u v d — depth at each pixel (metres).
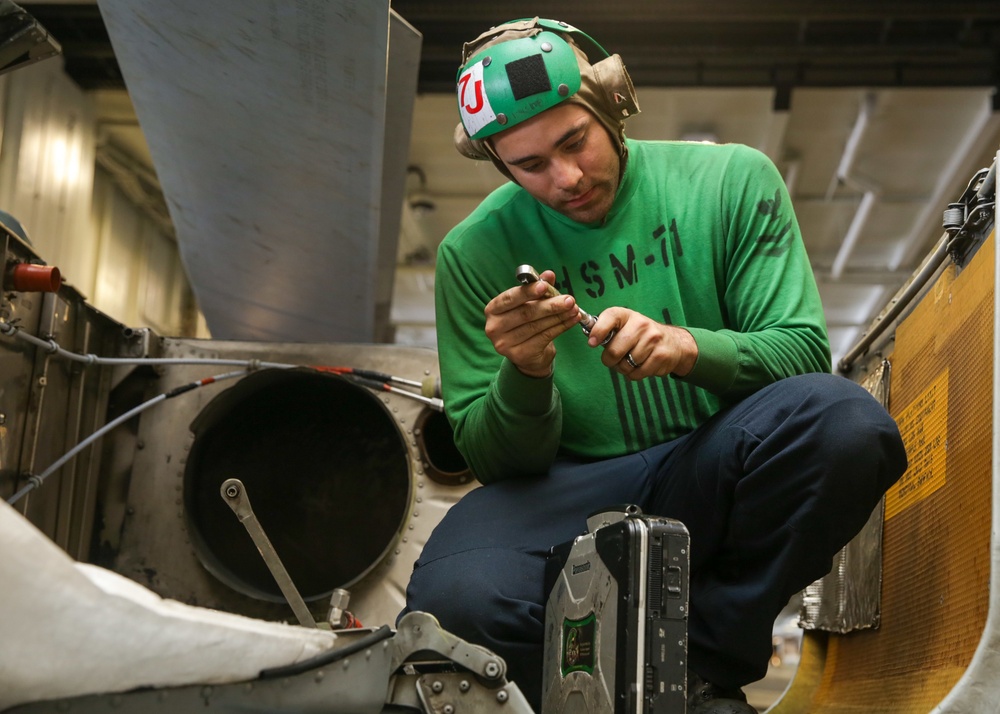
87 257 6.18
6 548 0.68
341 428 2.56
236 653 0.86
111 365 2.43
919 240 7.81
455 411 1.55
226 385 2.45
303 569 2.47
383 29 1.96
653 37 5.97
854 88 6.13
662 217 1.55
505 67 1.37
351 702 0.99
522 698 1.04
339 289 3.01
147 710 0.83
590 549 1.15
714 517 1.31
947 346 1.56
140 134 6.62
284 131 2.34
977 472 1.33
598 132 1.42
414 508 2.33
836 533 1.23
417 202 7.48
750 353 1.34
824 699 1.98
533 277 1.21
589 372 1.54
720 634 1.25
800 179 7.47
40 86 5.45
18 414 1.96
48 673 0.74
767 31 5.98
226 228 2.81
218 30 2.08
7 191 5.06
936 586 1.46
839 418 1.21
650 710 1.03
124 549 2.37
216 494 2.50
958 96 6.23
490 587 1.30
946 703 1.15
